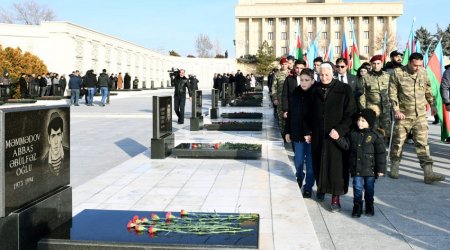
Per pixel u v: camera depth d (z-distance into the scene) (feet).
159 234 13.38
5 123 11.33
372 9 305.53
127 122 57.41
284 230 15.28
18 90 92.43
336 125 19.15
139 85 191.31
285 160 28.99
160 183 22.47
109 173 24.99
